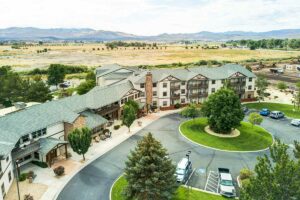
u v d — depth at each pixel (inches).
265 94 3703.3
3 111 2175.2
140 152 1275.8
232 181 1533.0
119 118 2770.7
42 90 3233.3
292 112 3051.2
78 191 1470.2
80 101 2391.7
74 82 5078.7
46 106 2049.7
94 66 7062.0
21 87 3321.9
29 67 6998.0
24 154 1641.2
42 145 1776.6
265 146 2124.8
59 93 3865.7
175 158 1895.9
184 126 2564.0
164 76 3139.8
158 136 2310.5
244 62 7150.6
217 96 2363.4
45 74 5979.3
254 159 1902.1
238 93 3491.6
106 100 2578.7
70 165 1770.4
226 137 2295.8
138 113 2839.6
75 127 2006.6
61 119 2001.7
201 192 1478.8
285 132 2439.7
